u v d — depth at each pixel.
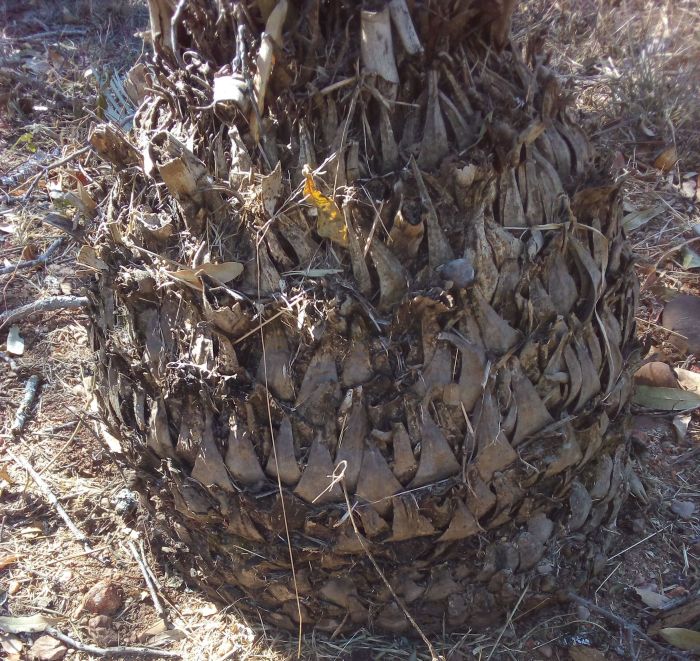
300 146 1.25
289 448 1.29
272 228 1.25
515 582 1.51
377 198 1.25
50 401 2.35
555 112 1.40
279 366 1.27
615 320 1.47
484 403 1.28
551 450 1.37
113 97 2.45
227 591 1.64
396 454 1.28
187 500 1.40
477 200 1.24
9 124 3.65
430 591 1.47
